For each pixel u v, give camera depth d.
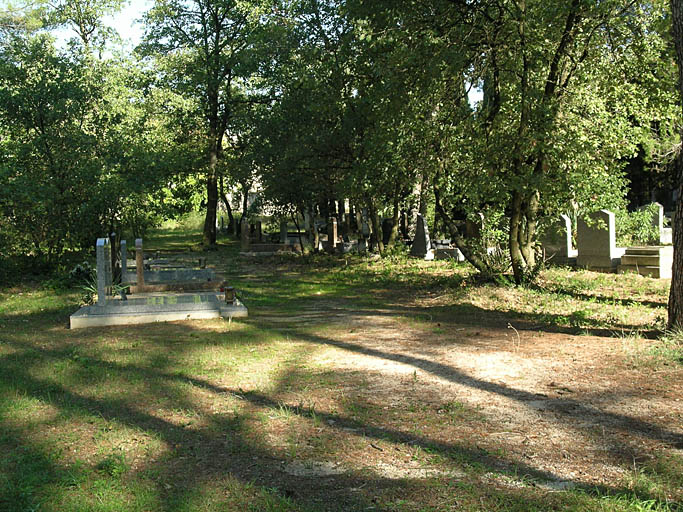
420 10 13.30
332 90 21.34
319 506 3.90
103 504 3.93
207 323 10.85
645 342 7.86
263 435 5.18
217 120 36.12
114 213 20.78
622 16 13.02
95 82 22.22
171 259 26.20
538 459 4.55
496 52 13.73
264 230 37.53
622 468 4.34
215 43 34.81
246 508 3.89
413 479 4.27
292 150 22.95
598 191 14.23
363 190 20.77
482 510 3.79
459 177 14.83
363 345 8.57
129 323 10.95
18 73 19.67
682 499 3.84
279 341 9.04
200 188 43.12
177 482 4.29
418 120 14.39
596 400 5.74
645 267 16.39
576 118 13.52
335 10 20.95
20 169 19.20
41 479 4.32
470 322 10.31
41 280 18.05
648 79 13.62
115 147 21.25
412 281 17.22
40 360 8.02
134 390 6.56
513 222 14.46
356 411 5.73
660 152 24.72
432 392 6.22
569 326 9.66
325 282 18.05
